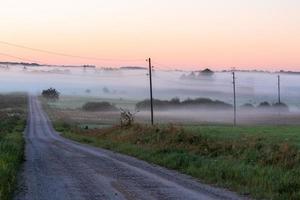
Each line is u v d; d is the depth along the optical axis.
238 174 22.52
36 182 21.55
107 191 19.08
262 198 17.72
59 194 18.27
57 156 36.53
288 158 26.16
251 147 31.22
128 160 33.44
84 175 24.52
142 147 41.81
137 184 21.19
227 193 18.84
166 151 36.19
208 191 19.31
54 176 23.95
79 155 37.84
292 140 45.38
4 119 127.31
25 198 17.28
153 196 17.84
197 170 25.09
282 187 19.12
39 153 39.19
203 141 38.44
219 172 23.56
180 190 19.47
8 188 18.02
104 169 27.47
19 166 27.72
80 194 18.28
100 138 64.06
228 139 39.62
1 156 26.69
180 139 42.25
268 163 26.53
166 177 23.86
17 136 64.12
